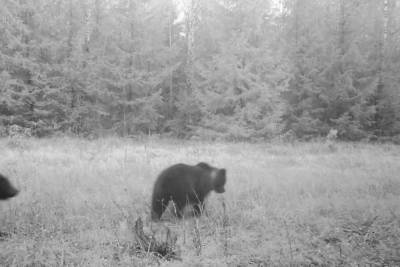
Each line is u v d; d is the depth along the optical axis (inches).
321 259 175.8
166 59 970.7
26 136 721.6
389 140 965.2
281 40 948.6
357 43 968.3
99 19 941.8
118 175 346.0
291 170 419.5
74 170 357.7
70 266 159.5
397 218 233.8
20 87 854.5
